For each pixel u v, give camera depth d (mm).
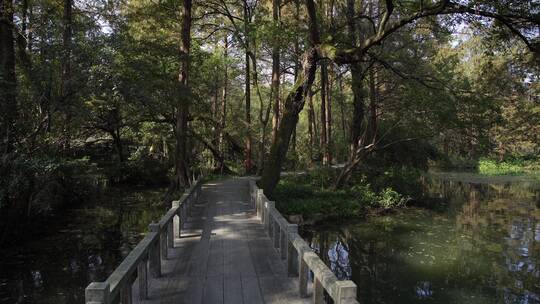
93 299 2988
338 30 15086
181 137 15438
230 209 11359
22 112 10750
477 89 15266
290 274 5551
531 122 22531
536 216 15461
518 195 21625
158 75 15422
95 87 11188
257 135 27688
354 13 16938
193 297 4773
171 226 7094
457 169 37469
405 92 15977
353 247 11023
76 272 8062
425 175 31203
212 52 23438
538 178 30375
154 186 20906
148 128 21766
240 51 24234
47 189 11320
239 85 32875
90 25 11727
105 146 24266
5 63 11086
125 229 11508
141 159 22156
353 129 18328
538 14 9148
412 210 16203
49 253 9258
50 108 10805
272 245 7312
